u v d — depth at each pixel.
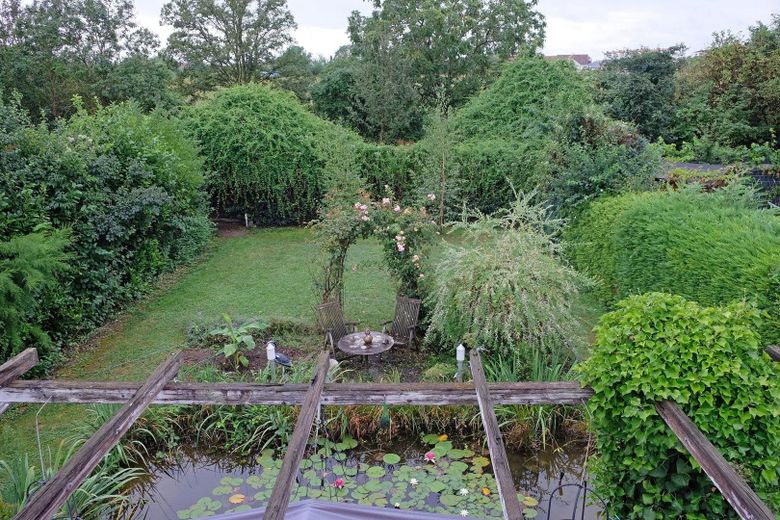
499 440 2.69
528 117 12.73
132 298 7.84
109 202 7.17
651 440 2.71
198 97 25.69
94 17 21.08
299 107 13.14
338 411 4.77
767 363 2.73
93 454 2.65
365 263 7.22
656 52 16.83
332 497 4.00
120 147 7.95
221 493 4.12
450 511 3.82
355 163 11.79
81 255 6.46
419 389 3.58
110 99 20.86
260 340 6.45
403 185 12.70
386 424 4.74
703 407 2.60
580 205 8.59
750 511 2.00
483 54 23.64
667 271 5.63
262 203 12.73
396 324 6.34
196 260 10.02
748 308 2.89
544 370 5.00
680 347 2.71
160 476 4.50
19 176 5.91
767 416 2.54
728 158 12.91
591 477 4.20
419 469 4.36
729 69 15.50
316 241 7.38
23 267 5.11
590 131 9.11
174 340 6.54
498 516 3.74
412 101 20.81
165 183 8.77
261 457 4.55
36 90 20.00
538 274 5.12
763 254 4.29
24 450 4.46
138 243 7.89
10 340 5.12
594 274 7.77
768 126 14.69
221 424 4.70
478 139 13.50
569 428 4.75
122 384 3.67
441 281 5.60
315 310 6.24
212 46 26.28
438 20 22.25
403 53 21.45
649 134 16.23
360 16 24.30
